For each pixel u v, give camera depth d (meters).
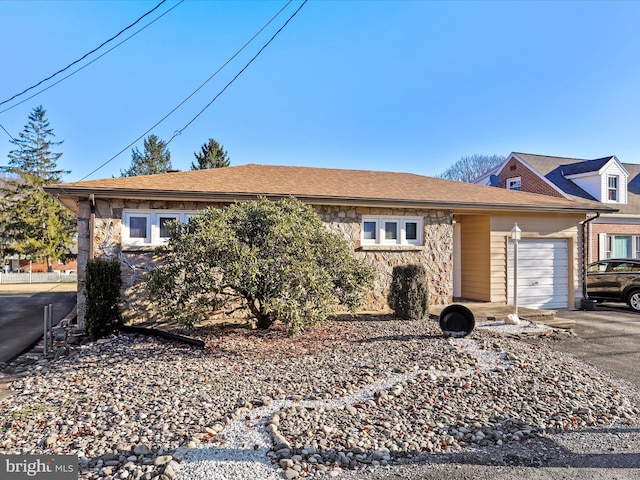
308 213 7.36
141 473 2.80
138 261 8.30
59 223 30.16
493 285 11.20
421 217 10.42
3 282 25.12
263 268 5.98
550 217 11.80
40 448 3.25
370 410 3.93
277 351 6.00
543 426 3.72
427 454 3.22
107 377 4.98
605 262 12.46
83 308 8.12
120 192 7.93
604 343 7.41
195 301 6.39
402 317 8.67
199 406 3.99
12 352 6.89
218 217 6.55
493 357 5.69
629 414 4.09
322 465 2.99
